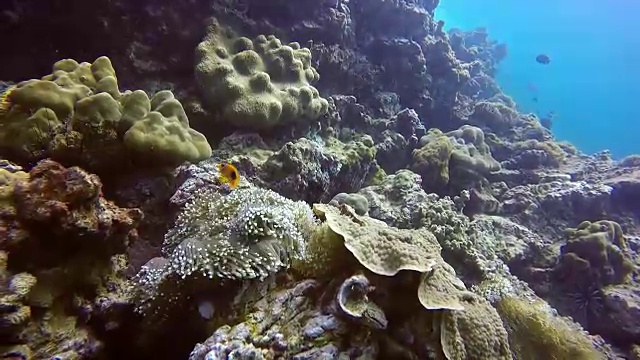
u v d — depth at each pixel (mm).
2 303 573
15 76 1438
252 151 1484
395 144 2264
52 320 678
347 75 2326
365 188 1830
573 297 1808
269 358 585
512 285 1312
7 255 624
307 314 659
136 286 759
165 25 1557
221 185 1037
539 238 2033
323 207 893
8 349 603
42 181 664
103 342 738
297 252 744
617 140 8938
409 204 1727
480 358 677
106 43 1487
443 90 2982
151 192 1062
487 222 2018
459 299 726
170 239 824
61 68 1123
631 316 1679
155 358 785
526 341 1016
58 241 681
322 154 1487
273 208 778
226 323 675
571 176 2635
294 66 1733
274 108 1541
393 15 2596
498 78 6812
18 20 1383
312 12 2035
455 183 2367
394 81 2631
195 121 1524
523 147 2875
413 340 657
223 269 663
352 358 613
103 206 742
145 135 1020
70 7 1414
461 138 2617
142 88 1534
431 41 2895
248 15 1831
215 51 1589
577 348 1000
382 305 671
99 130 985
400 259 669
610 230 1883
